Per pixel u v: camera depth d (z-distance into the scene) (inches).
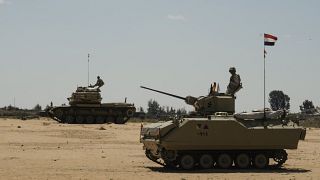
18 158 1585.9
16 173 1240.2
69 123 3850.9
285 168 1433.3
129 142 2300.7
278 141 1390.3
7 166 1380.4
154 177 1210.6
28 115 5502.0
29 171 1280.8
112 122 3959.2
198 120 1355.8
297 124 1422.2
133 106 3996.1
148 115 5270.7
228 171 1341.0
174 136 1343.5
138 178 1187.9
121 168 1385.3
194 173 1298.0
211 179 1189.1
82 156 1688.0
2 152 1764.3
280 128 1391.5
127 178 1184.8
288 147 1396.4
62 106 3860.7
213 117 1381.6
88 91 3882.9
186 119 1360.7
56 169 1330.0
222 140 1363.2
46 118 4877.0
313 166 1501.0
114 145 2142.0
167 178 1194.0
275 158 1425.9
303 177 1245.1
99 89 3927.2
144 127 1466.5
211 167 1379.2
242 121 1389.0
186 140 1347.2
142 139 1451.8
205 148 1358.3
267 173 1310.3
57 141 2268.7
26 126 3125.0
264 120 1402.6
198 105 1464.1
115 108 3949.3
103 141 2333.9
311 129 3865.7
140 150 1942.7
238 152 1392.7
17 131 2714.1
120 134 2760.8
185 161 1364.4
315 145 2370.8
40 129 2898.6
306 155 1877.5
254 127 1384.1
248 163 1395.2
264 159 1407.5
